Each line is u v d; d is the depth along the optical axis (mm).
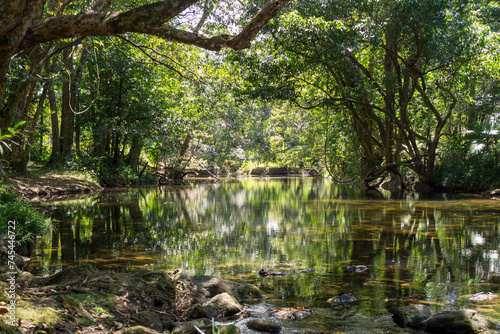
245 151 45750
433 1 14469
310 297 4309
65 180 19281
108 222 9883
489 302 4035
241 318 3756
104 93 21922
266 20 4715
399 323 3561
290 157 41969
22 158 17312
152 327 3354
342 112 21844
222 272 5309
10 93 10008
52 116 21688
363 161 23938
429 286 4617
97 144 22969
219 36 4789
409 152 19375
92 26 4879
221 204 14391
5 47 4785
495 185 16844
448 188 18812
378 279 4934
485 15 19547
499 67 16625
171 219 10492
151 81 20828
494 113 18359
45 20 5016
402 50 17438
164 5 4812
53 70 12648
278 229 8852
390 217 10578
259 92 17422
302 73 17953
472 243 7098
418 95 19844
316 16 16766
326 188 23266
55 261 5859
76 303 3307
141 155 33469
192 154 32719
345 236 7934
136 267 5508
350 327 3486
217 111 29656
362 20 15633
